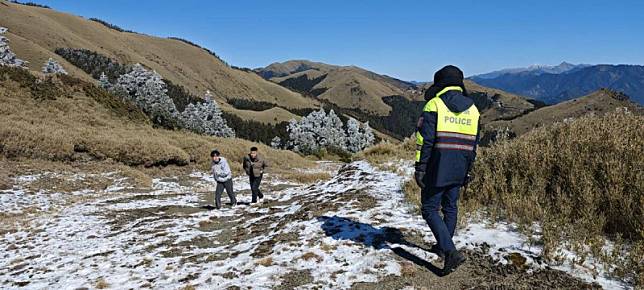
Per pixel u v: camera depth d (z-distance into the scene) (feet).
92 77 558.15
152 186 54.34
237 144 89.97
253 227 23.90
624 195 16.40
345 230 19.24
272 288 14.11
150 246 22.13
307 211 24.14
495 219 18.31
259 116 599.98
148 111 119.55
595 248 14.16
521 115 591.78
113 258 20.38
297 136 334.03
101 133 70.69
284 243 18.79
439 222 13.76
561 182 19.40
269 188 55.72
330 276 14.64
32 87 86.63
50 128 64.85
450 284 13.34
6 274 19.34
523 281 13.01
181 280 15.98
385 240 17.37
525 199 18.26
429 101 13.32
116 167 58.23
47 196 42.39
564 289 12.32
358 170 36.32
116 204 39.50
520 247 15.26
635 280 12.23
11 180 45.24
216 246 21.27
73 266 19.56
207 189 55.52
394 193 25.77
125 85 174.09
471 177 14.74
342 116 636.89
